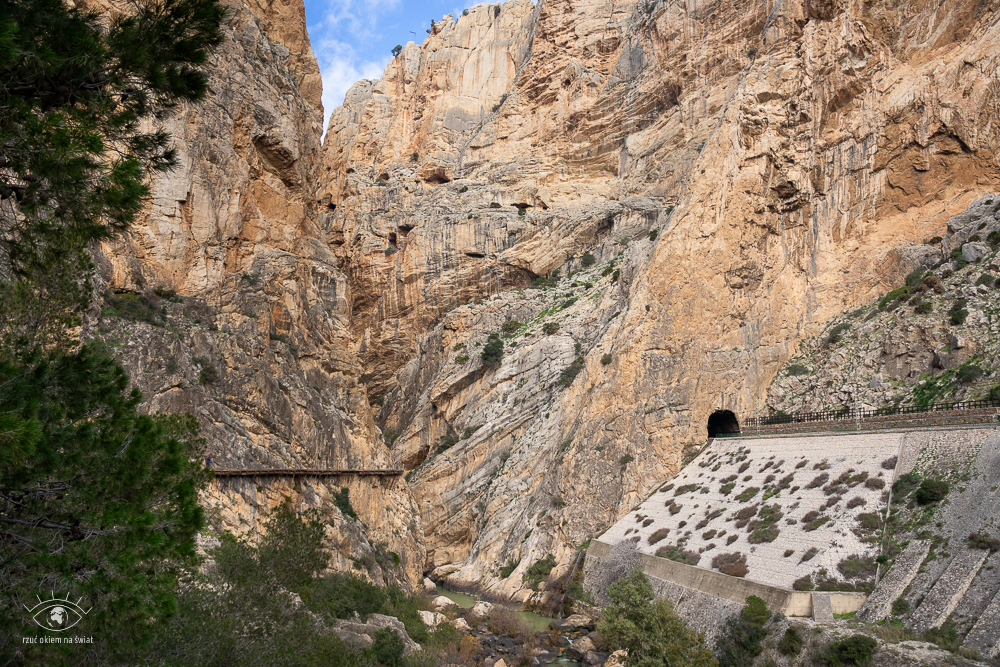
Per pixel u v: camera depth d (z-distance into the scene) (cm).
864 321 6219
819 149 6969
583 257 9650
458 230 10394
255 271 5966
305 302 6588
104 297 4272
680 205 6919
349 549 5231
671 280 6612
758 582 3888
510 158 11425
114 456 1276
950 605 3150
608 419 6347
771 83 7138
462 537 7544
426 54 13862
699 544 4716
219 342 5103
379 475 6669
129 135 1367
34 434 988
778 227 6931
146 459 1309
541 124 11394
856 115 6906
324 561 2830
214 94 5844
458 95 13062
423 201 11325
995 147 6334
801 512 4381
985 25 6594
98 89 1286
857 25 6988
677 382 6312
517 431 7762
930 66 6744
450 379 8950
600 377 6744
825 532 4041
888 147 6725
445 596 6300
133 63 1292
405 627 4231
